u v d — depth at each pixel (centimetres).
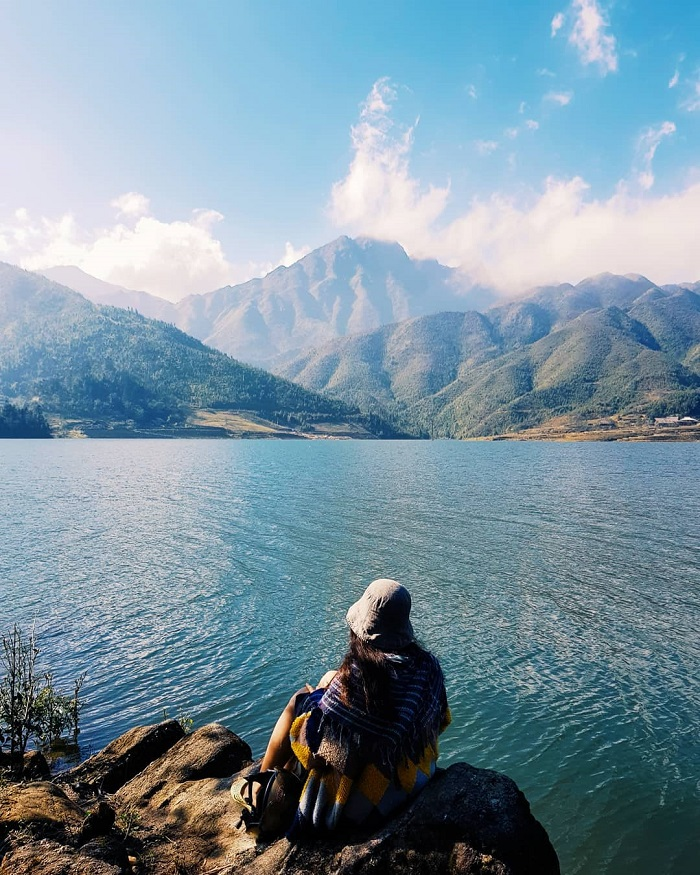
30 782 680
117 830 573
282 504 5925
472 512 5300
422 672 380
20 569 3266
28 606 2598
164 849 540
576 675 1884
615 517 4966
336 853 386
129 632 2284
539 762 1437
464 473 10125
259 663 2003
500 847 372
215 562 3425
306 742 380
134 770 868
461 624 2344
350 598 2720
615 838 1189
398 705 365
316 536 4184
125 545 3900
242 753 798
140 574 3156
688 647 2106
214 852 515
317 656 2059
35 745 1501
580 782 1361
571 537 4103
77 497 6612
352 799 386
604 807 1278
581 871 1110
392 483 8294
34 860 485
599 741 1518
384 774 373
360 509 5531
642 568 3234
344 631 2295
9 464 12588
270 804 418
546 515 5094
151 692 1802
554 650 2083
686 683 1825
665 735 1538
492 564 3341
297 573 3172
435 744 398
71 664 1992
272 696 1780
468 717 1642
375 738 365
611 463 12938
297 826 404
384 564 3359
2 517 5106
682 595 2731
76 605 2611
